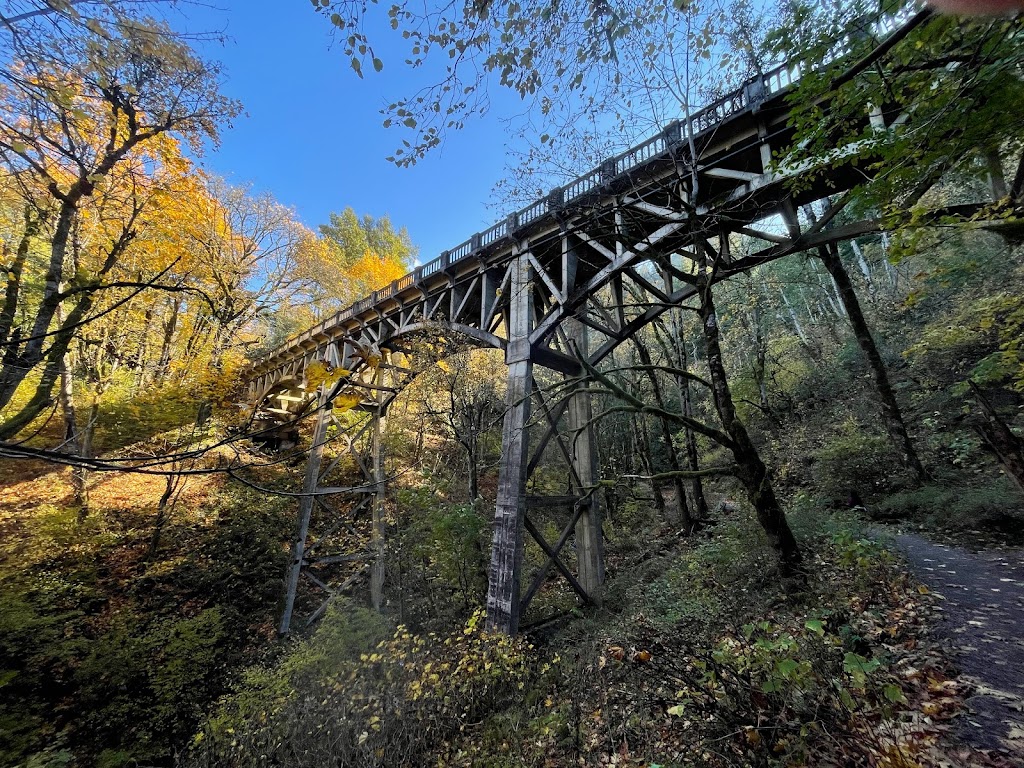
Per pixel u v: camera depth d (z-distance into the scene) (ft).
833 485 32.01
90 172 19.16
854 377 47.85
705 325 21.30
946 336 31.45
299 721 19.69
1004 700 9.70
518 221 31.68
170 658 29.27
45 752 21.99
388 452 53.62
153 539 41.09
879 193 14.60
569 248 29.68
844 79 9.64
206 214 33.47
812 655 10.48
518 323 30.53
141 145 22.81
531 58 11.48
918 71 12.19
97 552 38.81
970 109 11.25
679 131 23.45
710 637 16.29
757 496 18.95
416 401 50.42
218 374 45.32
